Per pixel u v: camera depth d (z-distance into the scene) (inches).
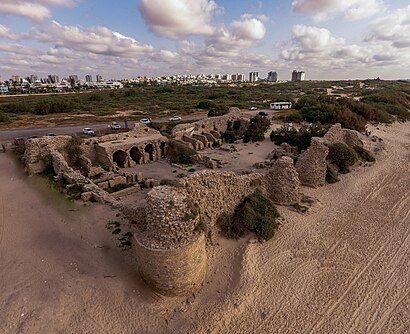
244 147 1908.2
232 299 655.8
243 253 788.0
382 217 1032.8
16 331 576.1
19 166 1387.8
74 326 588.4
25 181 1235.2
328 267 778.8
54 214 971.3
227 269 745.6
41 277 716.7
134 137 1681.8
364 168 1494.8
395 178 1391.5
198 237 661.9
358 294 695.7
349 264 793.6
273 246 843.4
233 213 908.0
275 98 4453.7
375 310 653.3
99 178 1278.3
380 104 3243.1
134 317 611.2
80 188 1113.4
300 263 785.6
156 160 1644.9
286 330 601.9
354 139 1663.4
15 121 2748.5
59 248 816.3
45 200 1062.4
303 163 1249.4
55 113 3408.0
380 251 849.5
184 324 600.1
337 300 677.9
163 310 628.1
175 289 643.5
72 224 911.0
